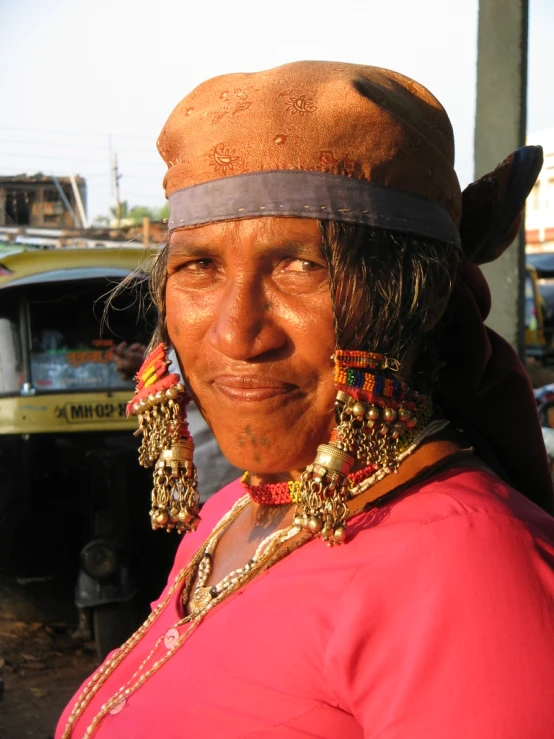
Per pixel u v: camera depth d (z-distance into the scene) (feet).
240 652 3.30
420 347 3.77
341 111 3.29
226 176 3.36
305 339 3.36
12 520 14.88
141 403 4.03
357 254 3.33
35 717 11.93
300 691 3.13
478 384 3.94
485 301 4.13
